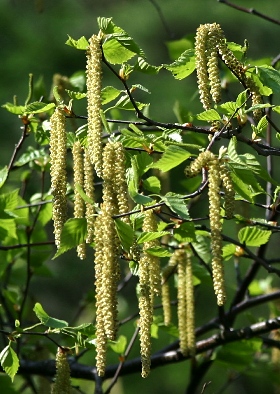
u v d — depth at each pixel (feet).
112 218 20.04
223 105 22.67
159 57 90.63
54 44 84.23
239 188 22.43
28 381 35.14
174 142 22.67
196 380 33.76
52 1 87.97
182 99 79.00
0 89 78.74
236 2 89.61
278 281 69.05
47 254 35.17
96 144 20.92
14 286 39.50
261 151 22.91
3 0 84.02
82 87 33.32
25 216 33.58
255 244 27.07
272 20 33.86
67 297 79.10
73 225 20.79
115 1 93.91
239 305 32.04
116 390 69.62
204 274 29.76
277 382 37.17
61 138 21.91
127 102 24.21
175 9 90.63
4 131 77.25
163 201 21.54
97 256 20.29
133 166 22.16
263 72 22.54
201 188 21.25
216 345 30.63
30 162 33.01
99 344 20.10
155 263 22.33
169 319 27.91
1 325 33.14
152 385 70.13
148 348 21.30
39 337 34.14
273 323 29.86
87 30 90.27
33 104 23.59
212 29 22.07
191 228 24.85
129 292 72.54
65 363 23.91
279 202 27.71
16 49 82.07
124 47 22.50
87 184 21.42
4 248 29.94
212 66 21.86
